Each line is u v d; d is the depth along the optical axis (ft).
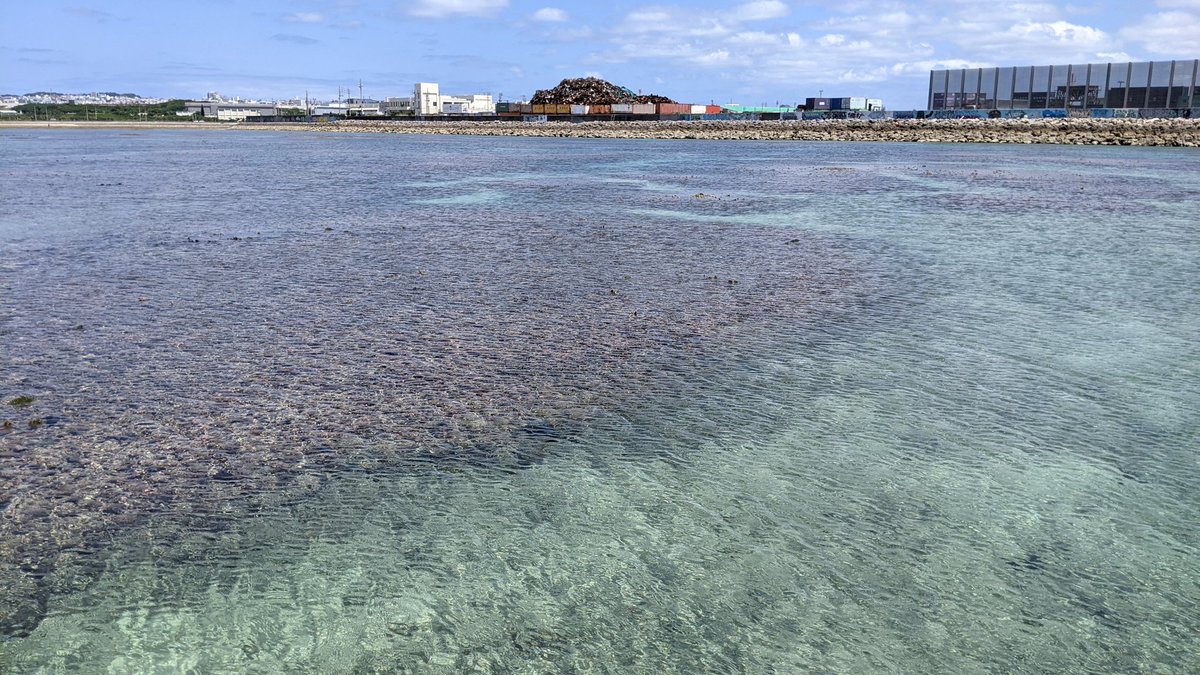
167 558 17.99
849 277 47.34
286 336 34.50
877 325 36.73
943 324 36.96
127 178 118.73
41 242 58.85
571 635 15.52
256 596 16.69
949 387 28.66
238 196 93.56
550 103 466.29
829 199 90.17
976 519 19.69
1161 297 42.39
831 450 23.47
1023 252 55.72
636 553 18.20
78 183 109.19
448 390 28.09
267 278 46.29
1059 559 18.04
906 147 221.66
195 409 26.30
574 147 243.60
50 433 24.38
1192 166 138.82
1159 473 22.15
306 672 14.53
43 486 21.15
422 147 242.78
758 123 312.29
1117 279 46.80
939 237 62.49
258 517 19.71
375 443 23.81
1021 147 214.28
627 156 188.14
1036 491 21.11
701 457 23.02
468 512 19.97
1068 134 231.50
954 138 253.03
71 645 15.26
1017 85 347.77
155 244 58.18
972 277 47.37
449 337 34.47
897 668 14.66
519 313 38.58
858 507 20.24
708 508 20.17
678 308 39.73
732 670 14.57
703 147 239.30
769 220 72.84
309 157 181.68
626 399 27.40
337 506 20.22
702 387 28.55
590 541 18.69
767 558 17.99
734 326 36.42
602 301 41.11
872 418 25.82
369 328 35.76
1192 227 67.10
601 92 471.21
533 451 23.38
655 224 70.23
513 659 14.85
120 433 24.40
